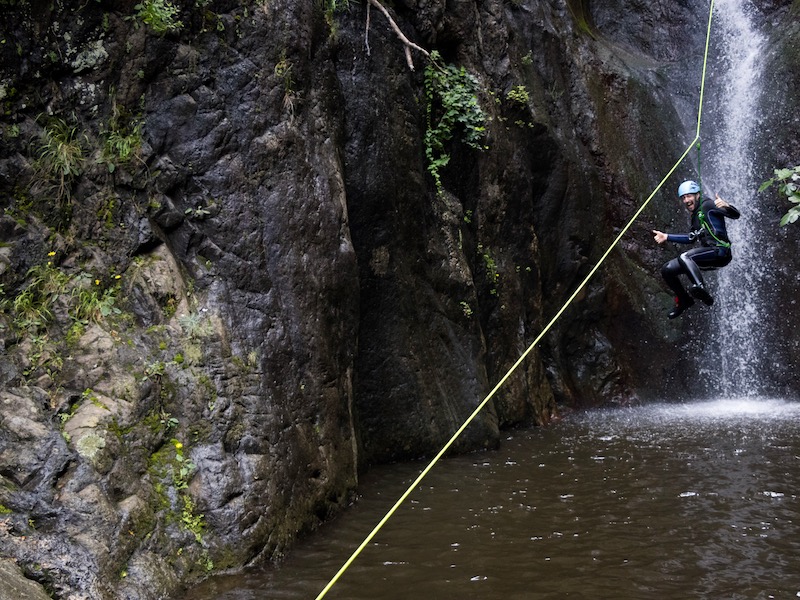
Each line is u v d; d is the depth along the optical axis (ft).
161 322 19.03
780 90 46.96
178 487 17.12
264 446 18.92
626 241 44.27
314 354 21.50
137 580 15.17
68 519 14.93
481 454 29.45
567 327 40.55
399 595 16.02
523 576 17.03
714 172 48.08
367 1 27.78
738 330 44.39
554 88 42.06
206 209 20.70
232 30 21.65
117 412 16.94
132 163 19.94
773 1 51.34
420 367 28.91
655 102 47.83
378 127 27.86
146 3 20.24
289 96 22.40
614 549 18.62
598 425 35.29
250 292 20.70
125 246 19.42
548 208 39.14
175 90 20.75
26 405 16.03
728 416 37.40
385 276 28.02
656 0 54.19
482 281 34.37
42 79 18.99
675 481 24.66
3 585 12.57
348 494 22.29
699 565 17.52
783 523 20.26
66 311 17.94
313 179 22.67
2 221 17.84
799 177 13.74
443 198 31.99
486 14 37.29
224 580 16.49
